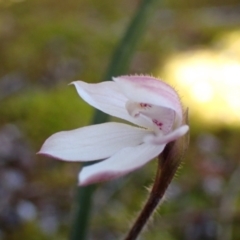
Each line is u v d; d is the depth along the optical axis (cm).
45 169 22
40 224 19
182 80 30
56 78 30
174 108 11
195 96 28
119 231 19
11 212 20
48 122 25
